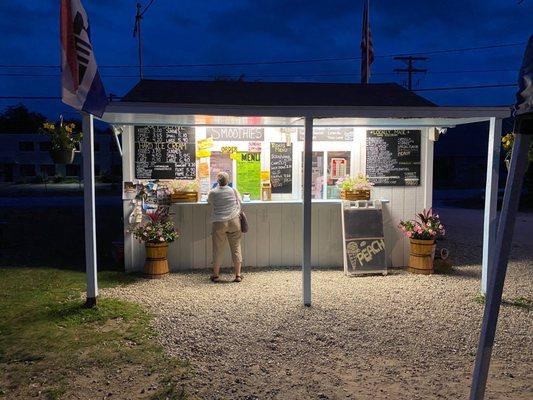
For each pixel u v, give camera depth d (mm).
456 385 4289
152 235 8070
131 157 8523
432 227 8461
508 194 3033
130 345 5133
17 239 12547
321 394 4113
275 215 8867
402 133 9062
